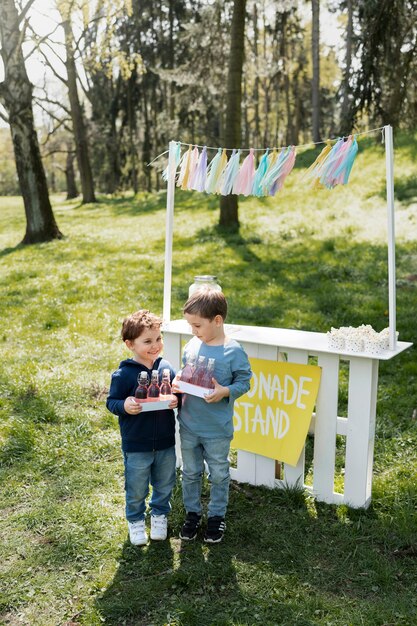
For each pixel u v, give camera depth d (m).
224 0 16.44
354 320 8.62
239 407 4.15
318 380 3.83
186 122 29.86
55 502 3.99
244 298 10.02
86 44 20.02
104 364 6.95
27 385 6.17
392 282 3.75
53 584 3.17
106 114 37.66
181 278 11.59
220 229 15.56
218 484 3.53
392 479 4.23
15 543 3.54
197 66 17.47
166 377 3.43
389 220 3.72
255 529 3.65
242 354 3.48
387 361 6.83
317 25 27.20
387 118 9.77
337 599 3.02
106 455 4.70
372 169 18.38
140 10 32.28
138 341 3.37
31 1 14.79
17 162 16.20
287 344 3.88
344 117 10.00
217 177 4.11
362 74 9.70
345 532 3.59
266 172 3.96
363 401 3.74
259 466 4.16
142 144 38.84
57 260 13.64
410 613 2.90
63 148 40.84
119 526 3.68
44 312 9.42
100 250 14.66
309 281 10.87
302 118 41.31
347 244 13.21
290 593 3.07
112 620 2.90
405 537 3.50
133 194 35.62
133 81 36.00
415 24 9.41
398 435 4.99
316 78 27.42
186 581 3.15
